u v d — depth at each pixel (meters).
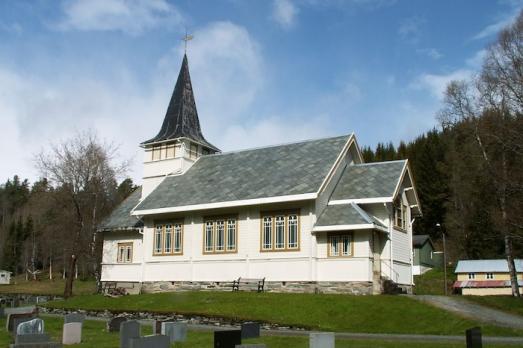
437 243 83.62
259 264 36.53
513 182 42.56
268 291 35.56
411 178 38.84
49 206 63.06
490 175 45.72
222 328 26.92
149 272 41.59
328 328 26.12
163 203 41.34
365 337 22.81
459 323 25.36
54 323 28.06
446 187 83.06
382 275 35.12
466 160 57.81
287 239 35.78
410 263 38.75
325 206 35.97
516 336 22.75
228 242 38.19
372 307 28.69
